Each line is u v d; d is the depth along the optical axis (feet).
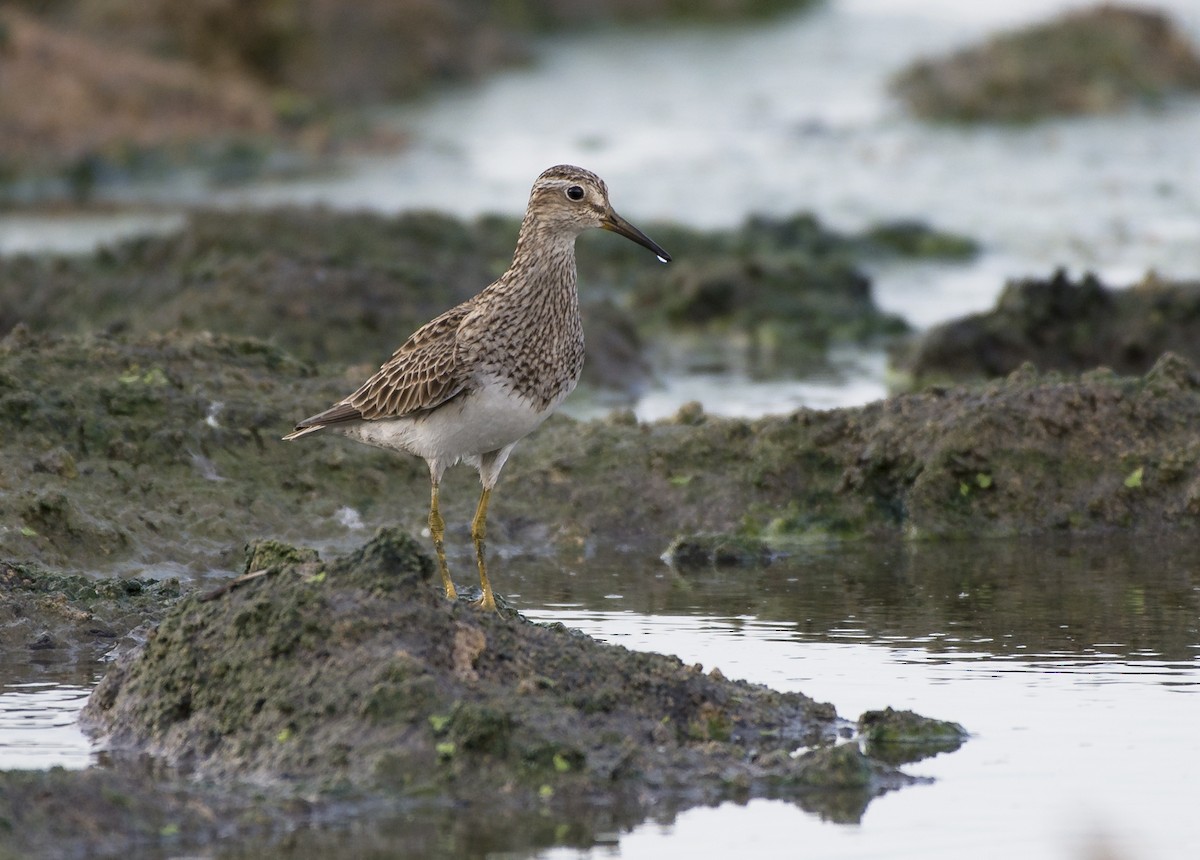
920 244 104.68
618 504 53.06
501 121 157.89
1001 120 144.66
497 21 194.59
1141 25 156.35
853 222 111.65
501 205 120.47
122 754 33.01
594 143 145.18
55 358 53.06
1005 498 52.34
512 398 38.78
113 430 50.57
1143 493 52.08
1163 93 149.69
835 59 183.62
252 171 135.74
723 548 49.78
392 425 39.55
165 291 80.23
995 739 34.40
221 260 82.23
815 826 30.30
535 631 34.58
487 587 39.42
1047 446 52.95
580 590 46.32
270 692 32.58
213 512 49.21
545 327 39.11
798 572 48.26
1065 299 76.64
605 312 82.23
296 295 76.33
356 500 51.88
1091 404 53.62
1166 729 34.78
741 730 34.01
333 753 31.27
